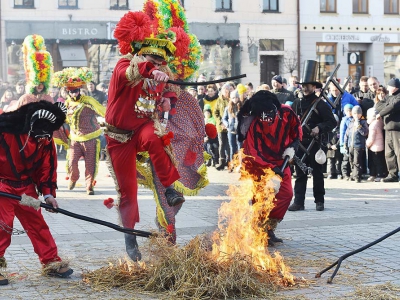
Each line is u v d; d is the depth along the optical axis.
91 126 11.45
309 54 31.05
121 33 5.97
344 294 5.43
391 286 5.63
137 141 6.14
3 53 26.44
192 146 6.73
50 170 5.87
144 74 5.50
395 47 32.38
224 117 15.45
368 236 7.79
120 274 5.76
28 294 5.45
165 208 6.47
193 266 5.54
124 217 6.43
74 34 27.17
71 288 5.62
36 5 26.83
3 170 5.74
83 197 11.27
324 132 9.35
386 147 13.37
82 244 7.35
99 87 19.73
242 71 30.02
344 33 31.45
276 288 5.57
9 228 5.74
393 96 13.01
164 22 6.70
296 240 7.60
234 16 29.77
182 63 7.06
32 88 11.45
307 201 10.74
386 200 10.81
